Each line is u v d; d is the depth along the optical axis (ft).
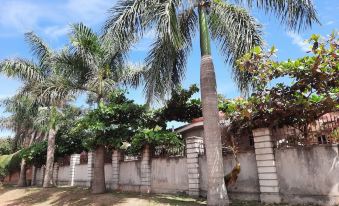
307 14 33.60
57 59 52.13
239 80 36.01
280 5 34.19
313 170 29.12
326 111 29.91
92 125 43.42
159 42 38.73
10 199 60.13
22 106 82.84
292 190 30.14
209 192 30.68
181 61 42.47
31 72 63.72
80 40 49.52
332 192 27.68
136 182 48.11
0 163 98.94
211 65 33.55
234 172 33.50
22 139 105.70
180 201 36.01
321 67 27.32
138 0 35.81
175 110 54.65
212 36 37.27
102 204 40.09
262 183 32.14
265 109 31.32
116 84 53.47
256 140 33.19
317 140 31.53
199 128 49.21
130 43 36.73
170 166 43.34
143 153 46.80
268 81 30.35
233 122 35.19
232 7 36.37
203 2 36.06
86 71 51.78
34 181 80.79
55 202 48.11
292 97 30.25
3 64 62.90
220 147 31.58
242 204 31.89
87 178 62.34
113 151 53.36
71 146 69.56
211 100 32.37
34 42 64.39
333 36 26.96
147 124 51.78
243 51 35.01
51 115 67.56
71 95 51.49
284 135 32.24
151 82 37.83
